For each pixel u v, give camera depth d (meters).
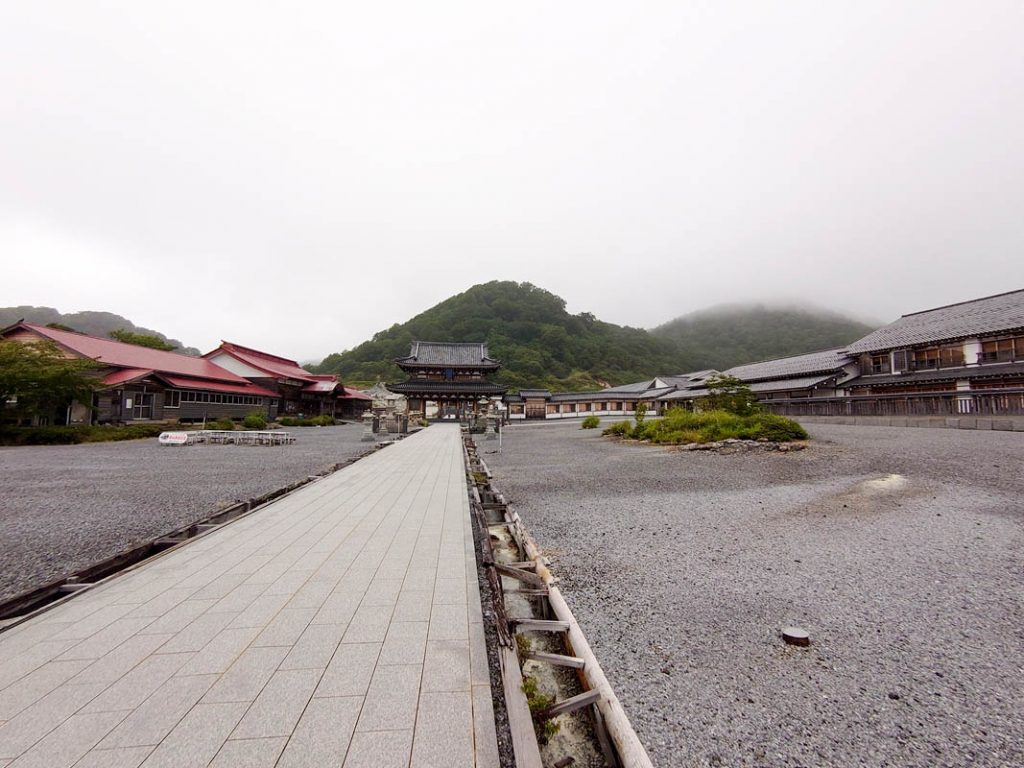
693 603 4.55
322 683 2.28
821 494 8.98
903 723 2.87
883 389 30.28
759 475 11.26
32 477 10.91
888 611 4.32
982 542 6.07
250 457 15.34
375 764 1.75
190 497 8.50
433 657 2.54
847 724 2.87
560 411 52.31
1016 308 25.97
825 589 4.83
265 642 2.70
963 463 10.85
